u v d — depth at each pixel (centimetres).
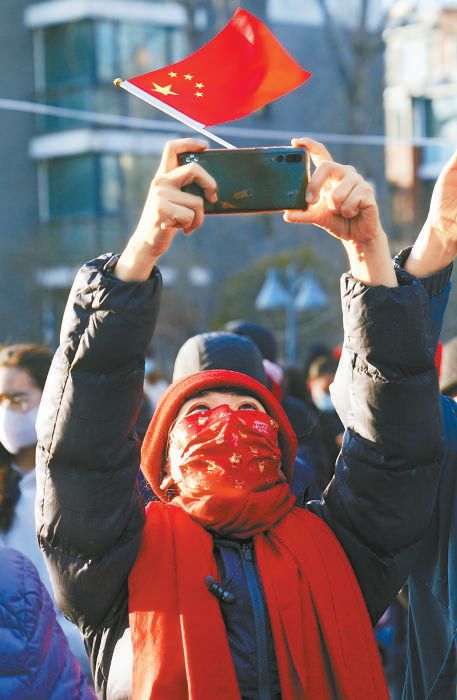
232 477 255
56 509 236
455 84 2641
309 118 2508
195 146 223
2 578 215
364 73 2086
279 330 2091
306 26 2519
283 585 246
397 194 2683
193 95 245
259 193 223
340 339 2061
